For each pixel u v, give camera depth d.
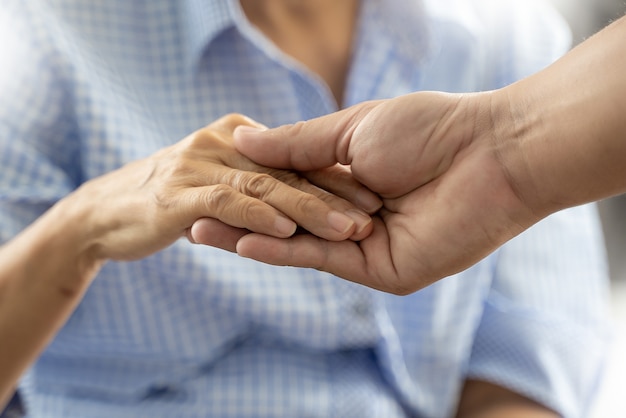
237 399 0.70
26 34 0.67
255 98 0.73
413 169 0.50
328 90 0.76
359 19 0.76
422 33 0.75
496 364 0.78
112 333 0.69
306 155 0.54
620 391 1.00
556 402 0.76
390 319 0.75
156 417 0.70
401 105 0.50
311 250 0.52
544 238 0.80
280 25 0.75
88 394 0.71
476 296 0.77
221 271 0.69
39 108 0.67
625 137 0.44
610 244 1.21
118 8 0.71
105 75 0.69
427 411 0.76
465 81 0.79
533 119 0.47
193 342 0.70
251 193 0.52
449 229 0.49
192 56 0.71
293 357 0.72
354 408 0.71
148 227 0.55
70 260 0.60
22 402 0.68
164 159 0.57
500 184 0.48
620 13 0.49
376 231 0.52
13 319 0.61
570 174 0.46
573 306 0.79
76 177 0.70
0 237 0.66
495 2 0.82
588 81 0.45
